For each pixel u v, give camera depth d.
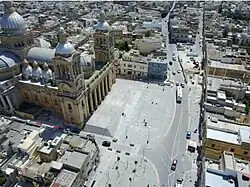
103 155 102.81
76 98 108.81
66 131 104.12
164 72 160.75
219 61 153.38
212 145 89.00
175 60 190.62
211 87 122.88
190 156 101.25
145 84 156.50
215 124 98.12
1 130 99.12
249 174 69.19
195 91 148.75
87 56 130.25
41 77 126.25
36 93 127.88
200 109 131.25
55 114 128.88
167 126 118.88
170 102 137.62
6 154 91.88
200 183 77.75
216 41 195.00
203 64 177.62
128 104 135.38
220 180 68.38
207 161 78.62
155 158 100.75
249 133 88.06
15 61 127.25
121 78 164.50
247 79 137.88
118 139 111.62
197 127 117.69
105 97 141.88
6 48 130.50
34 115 124.56
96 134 115.00
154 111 129.75
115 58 159.38
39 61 129.50
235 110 109.00
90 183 89.31
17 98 129.88
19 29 126.81
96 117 124.06
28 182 82.06
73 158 85.69
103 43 135.62
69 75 104.31
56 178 78.19
